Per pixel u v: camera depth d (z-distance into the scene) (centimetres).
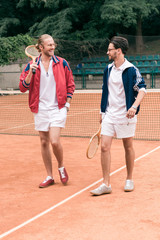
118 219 344
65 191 440
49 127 449
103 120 425
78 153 657
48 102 446
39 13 3472
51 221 346
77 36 3106
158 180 473
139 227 323
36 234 318
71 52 2811
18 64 2528
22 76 443
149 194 417
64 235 313
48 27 3131
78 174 517
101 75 2719
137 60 2777
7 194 436
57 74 439
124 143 427
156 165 550
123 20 2992
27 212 373
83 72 2689
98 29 3322
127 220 341
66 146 723
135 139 783
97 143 448
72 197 416
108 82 416
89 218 350
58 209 378
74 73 2770
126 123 414
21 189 455
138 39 2934
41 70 438
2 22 3359
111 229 322
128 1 2991
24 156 647
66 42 2786
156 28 3638
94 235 311
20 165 582
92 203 393
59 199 411
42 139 461
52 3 3141
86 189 445
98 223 336
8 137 853
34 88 441
